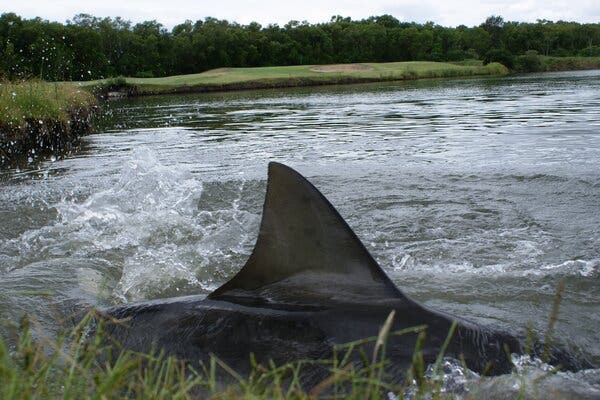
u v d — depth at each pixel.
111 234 6.30
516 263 5.17
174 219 6.71
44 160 11.36
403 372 2.66
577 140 11.52
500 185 7.72
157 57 70.94
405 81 44.91
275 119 18.36
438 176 8.30
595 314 4.07
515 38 89.31
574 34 91.06
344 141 12.66
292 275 3.09
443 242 5.80
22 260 5.64
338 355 2.75
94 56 57.22
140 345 3.09
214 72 57.75
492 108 19.59
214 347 2.95
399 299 2.94
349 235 3.00
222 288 3.21
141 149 12.39
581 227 6.06
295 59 80.69
